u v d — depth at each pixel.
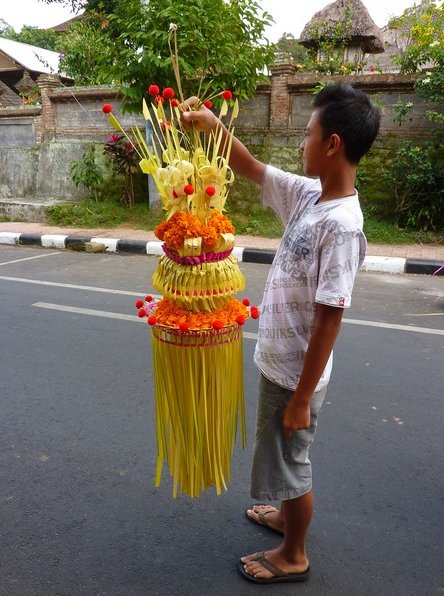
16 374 3.55
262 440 1.79
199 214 1.62
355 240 1.49
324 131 1.49
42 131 10.83
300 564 1.92
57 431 2.87
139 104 7.96
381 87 8.04
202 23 7.06
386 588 1.89
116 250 7.84
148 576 1.94
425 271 6.36
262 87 8.82
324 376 1.74
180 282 1.61
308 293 1.61
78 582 1.91
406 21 9.55
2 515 2.25
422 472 2.53
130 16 7.55
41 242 8.38
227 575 1.95
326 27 10.34
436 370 3.62
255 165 1.88
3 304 5.13
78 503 2.33
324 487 2.42
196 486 1.79
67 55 12.38
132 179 9.80
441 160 7.83
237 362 1.78
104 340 4.16
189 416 1.72
